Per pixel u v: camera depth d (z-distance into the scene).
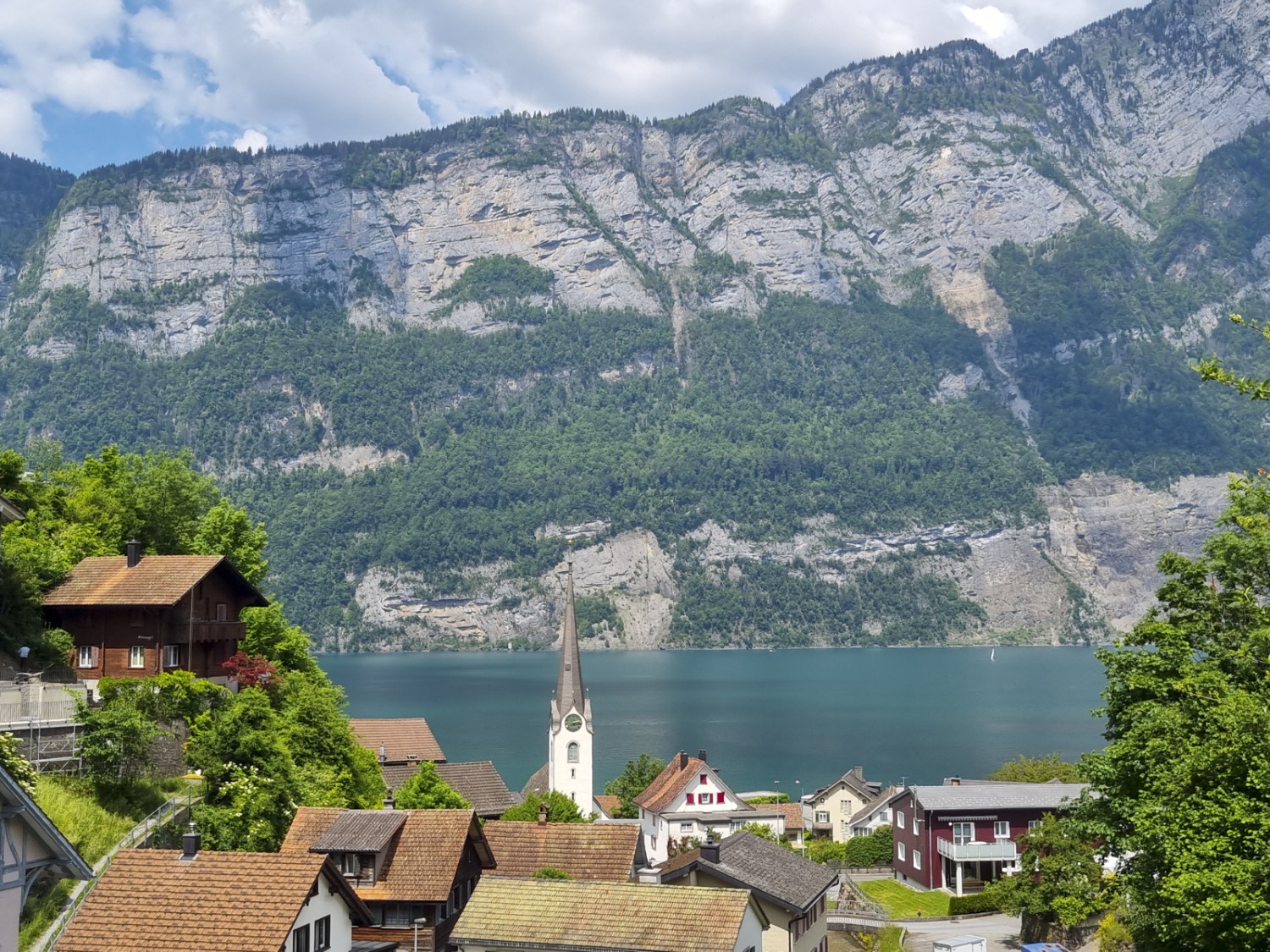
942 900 113.88
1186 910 44.88
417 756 130.25
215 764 65.31
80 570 80.62
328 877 49.28
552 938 55.19
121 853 48.66
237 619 86.06
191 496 107.88
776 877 72.25
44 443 115.31
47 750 61.91
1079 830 56.34
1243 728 46.41
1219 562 56.47
